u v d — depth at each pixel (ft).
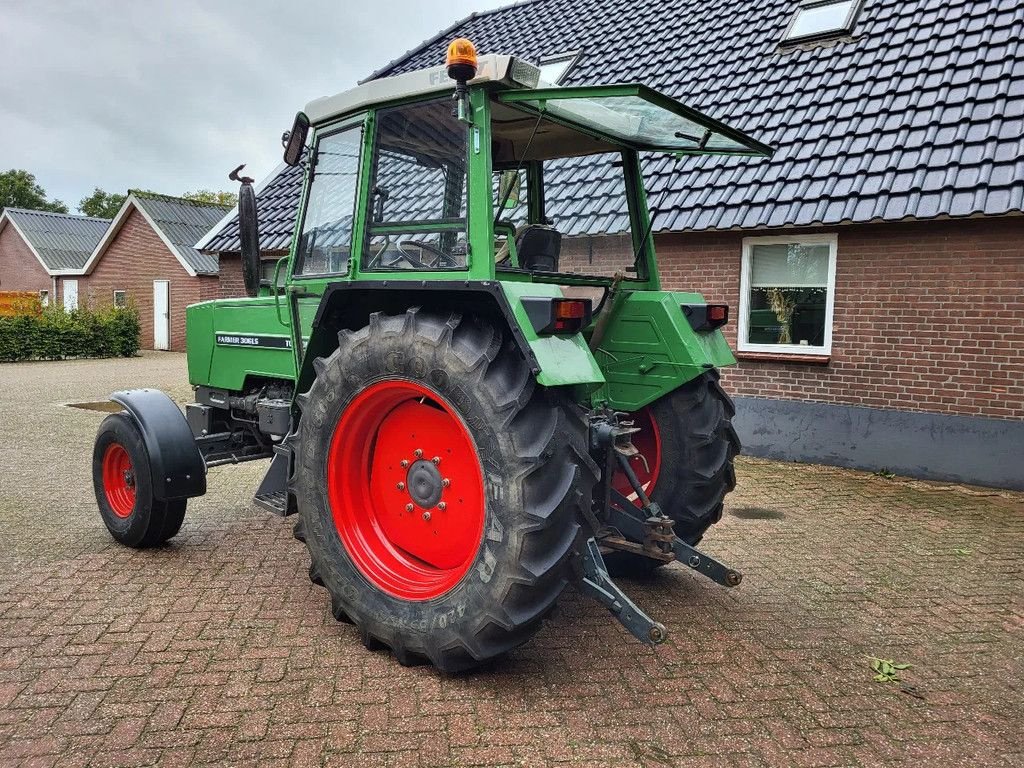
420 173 10.66
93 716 8.96
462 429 9.53
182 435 14.21
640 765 8.26
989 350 21.20
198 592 12.71
